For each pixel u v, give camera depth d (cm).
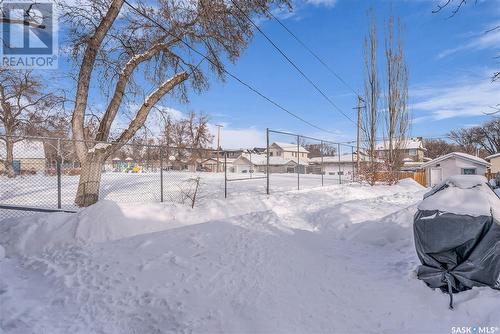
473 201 415
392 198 1234
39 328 342
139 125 1095
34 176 1511
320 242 663
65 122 1303
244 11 1202
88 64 1022
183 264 512
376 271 494
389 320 356
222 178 2228
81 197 962
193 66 1309
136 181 1634
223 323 357
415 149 5916
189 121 6188
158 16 1176
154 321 365
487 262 386
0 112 2970
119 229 669
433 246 408
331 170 4628
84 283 454
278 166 5278
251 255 554
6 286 436
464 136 6906
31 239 623
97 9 1122
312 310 381
